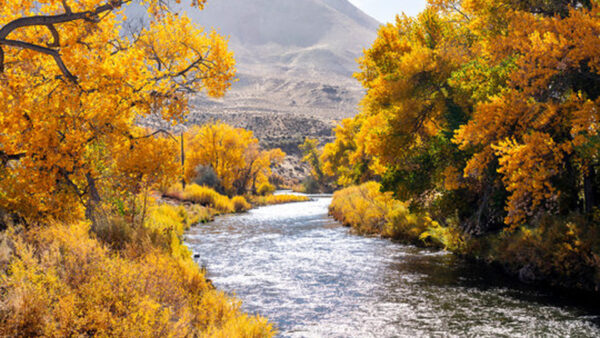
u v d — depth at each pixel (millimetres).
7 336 4887
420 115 17328
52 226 8250
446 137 16750
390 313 9906
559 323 9039
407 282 12742
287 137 159000
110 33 9742
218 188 52219
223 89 12562
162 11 9242
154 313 5883
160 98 10750
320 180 102375
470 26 16359
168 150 12078
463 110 16344
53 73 9648
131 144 11984
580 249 11336
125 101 10648
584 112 9727
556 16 11344
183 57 12406
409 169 17922
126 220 12477
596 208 12312
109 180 11859
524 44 11133
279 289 12039
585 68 11273
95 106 9891
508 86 12375
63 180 10344
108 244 8930
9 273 6137
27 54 8883
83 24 8672
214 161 53781
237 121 178500
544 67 11078
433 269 14383
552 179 12547
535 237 12867
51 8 8664
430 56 16750
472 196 16953
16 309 5148
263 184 72125
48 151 8992
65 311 5219
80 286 5941
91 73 9188
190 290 9094
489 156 12023
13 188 9617
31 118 8883
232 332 6406
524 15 12352
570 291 11344
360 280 13031
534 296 11062
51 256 6688
